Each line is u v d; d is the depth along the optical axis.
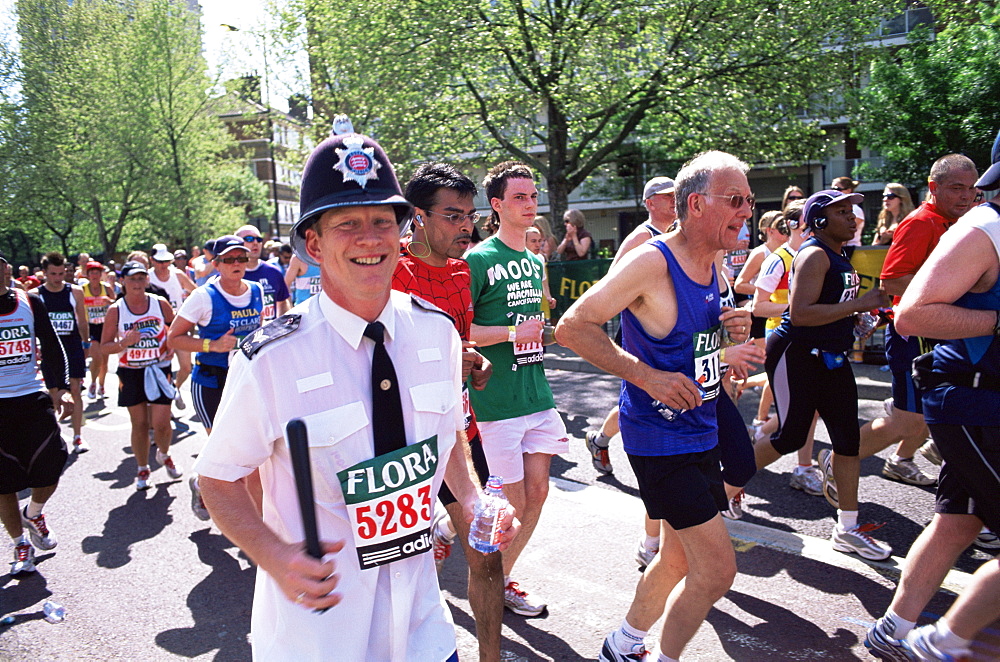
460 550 4.44
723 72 16.81
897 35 22.88
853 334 4.07
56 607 3.97
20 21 34.16
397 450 1.65
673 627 2.63
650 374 2.57
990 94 14.54
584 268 10.80
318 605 1.46
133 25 34.72
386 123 18.64
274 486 1.67
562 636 3.37
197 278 12.37
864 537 3.93
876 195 30.44
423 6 17.11
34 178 33.53
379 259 1.63
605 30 16.72
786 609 3.47
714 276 2.83
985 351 2.54
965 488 2.66
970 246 2.46
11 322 4.53
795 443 4.17
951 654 2.20
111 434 8.05
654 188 4.29
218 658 3.39
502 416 3.47
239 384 1.58
